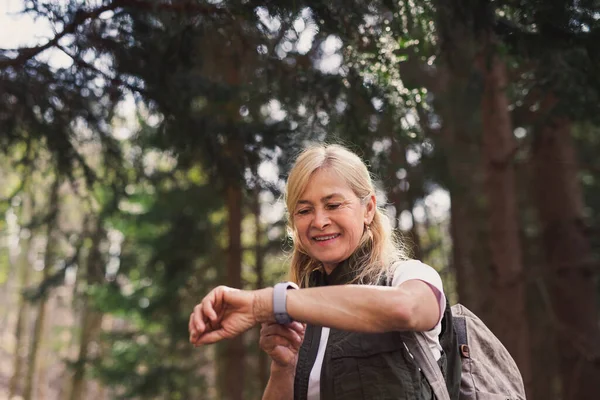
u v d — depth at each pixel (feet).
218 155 16.15
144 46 13.57
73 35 13.11
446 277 37.24
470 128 30.58
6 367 91.81
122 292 40.83
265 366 36.40
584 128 35.94
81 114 15.35
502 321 24.86
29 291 27.94
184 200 32.99
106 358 43.98
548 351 34.71
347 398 5.79
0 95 14.23
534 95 16.49
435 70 23.17
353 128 13.87
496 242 25.36
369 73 12.92
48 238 23.36
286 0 10.74
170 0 12.27
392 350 5.86
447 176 28.96
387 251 6.41
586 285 31.01
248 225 41.73
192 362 41.32
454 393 6.14
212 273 39.37
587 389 29.48
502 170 25.09
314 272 6.88
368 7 11.64
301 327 5.91
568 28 11.16
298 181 6.35
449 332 6.25
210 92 15.34
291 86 13.97
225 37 12.96
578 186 31.96
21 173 18.86
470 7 11.49
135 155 21.70
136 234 40.24
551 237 31.71
